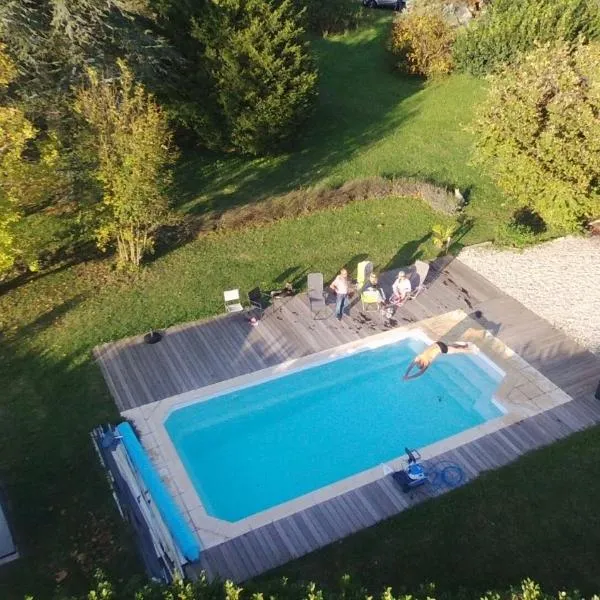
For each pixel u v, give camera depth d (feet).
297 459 44.21
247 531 37.91
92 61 64.59
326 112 96.99
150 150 54.90
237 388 48.91
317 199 72.38
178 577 27.32
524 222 69.82
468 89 104.32
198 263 63.62
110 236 62.59
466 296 59.47
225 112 78.13
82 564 35.91
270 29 76.84
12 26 59.21
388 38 117.19
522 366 50.85
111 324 54.90
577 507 38.58
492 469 41.45
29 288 59.11
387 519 38.27
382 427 46.60
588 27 102.89
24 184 52.60
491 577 34.78
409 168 82.17
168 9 75.72
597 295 58.95
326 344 53.62
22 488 40.09
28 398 47.03
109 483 40.47
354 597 27.40
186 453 44.39
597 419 45.27
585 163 58.34
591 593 33.88
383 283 61.16
